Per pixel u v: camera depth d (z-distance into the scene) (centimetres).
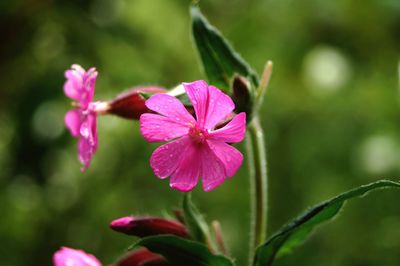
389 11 55
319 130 56
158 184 58
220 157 31
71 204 57
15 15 51
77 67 34
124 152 60
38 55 53
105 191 58
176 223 34
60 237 56
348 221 55
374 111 56
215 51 35
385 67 56
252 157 34
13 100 52
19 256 58
